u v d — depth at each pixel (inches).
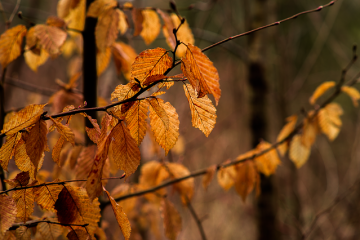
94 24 53.4
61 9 55.7
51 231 47.3
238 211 188.7
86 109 44.6
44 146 44.1
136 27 53.2
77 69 99.9
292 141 62.2
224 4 148.4
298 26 186.2
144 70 44.3
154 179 64.0
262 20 115.4
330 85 61.2
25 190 45.6
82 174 49.9
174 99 171.8
